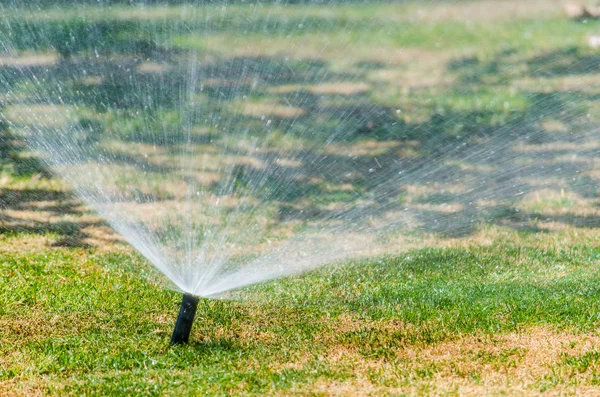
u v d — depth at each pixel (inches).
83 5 1146.0
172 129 817.5
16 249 525.3
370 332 406.3
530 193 660.7
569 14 1184.8
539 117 852.0
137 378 343.0
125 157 733.3
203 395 324.5
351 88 962.1
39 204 615.2
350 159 738.2
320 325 416.8
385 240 559.5
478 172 709.3
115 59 993.5
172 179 678.5
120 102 883.4
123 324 410.6
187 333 383.9
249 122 844.0
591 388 335.6
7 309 425.7
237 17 1176.8
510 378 346.9
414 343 391.9
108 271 488.4
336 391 330.3
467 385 338.3
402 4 1221.1
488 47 1106.7
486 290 467.8
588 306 439.2
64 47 1040.2
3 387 335.9
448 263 517.0
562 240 564.7
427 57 1068.5
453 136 802.2
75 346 380.5
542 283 480.7
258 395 325.1
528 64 1029.2
